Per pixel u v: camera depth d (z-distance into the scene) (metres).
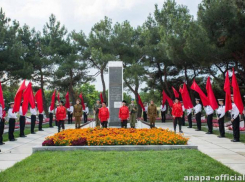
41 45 29.47
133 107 15.86
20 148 10.18
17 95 11.81
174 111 15.28
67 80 32.47
